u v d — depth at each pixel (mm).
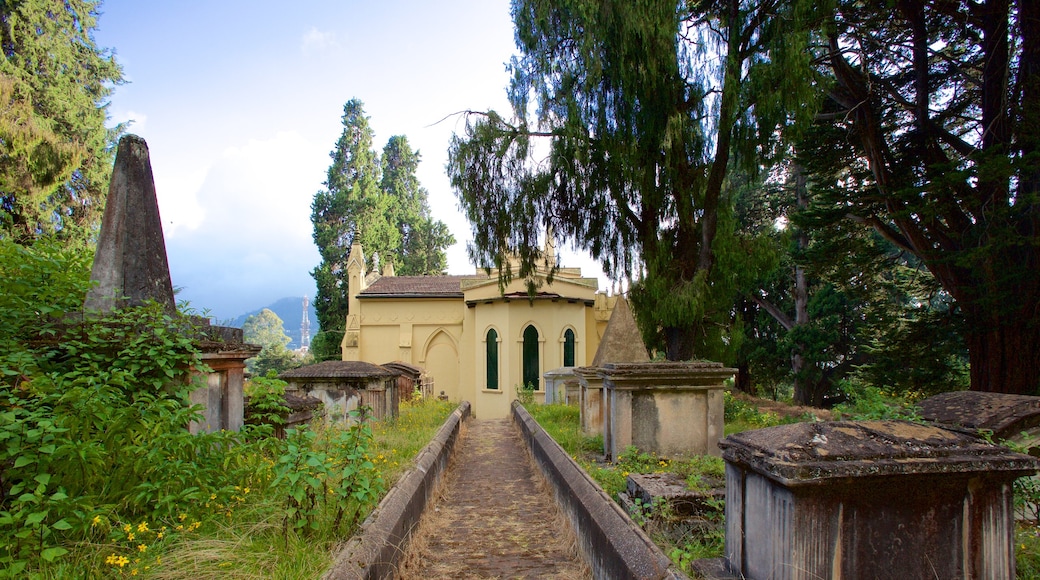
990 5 14297
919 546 3207
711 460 7789
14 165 18312
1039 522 5250
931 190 13164
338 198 41406
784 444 3303
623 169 14898
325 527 4051
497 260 16594
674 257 15742
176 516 4070
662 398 9086
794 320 33594
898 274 23500
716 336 16734
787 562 3164
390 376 14328
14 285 4867
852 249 18422
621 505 6180
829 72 16750
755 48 14227
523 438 12719
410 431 11734
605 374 9219
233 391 6512
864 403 6867
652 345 16031
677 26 13883
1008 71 13078
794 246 30219
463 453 11695
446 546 5484
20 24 21609
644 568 3350
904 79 17188
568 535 5512
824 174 18219
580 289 27781
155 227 6043
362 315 31172
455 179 16234
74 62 24109
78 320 5160
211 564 3369
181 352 5289
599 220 16328
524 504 7238
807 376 30688
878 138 15859
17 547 3318
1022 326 13773
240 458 5164
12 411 3553
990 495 3301
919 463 3141
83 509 3664
